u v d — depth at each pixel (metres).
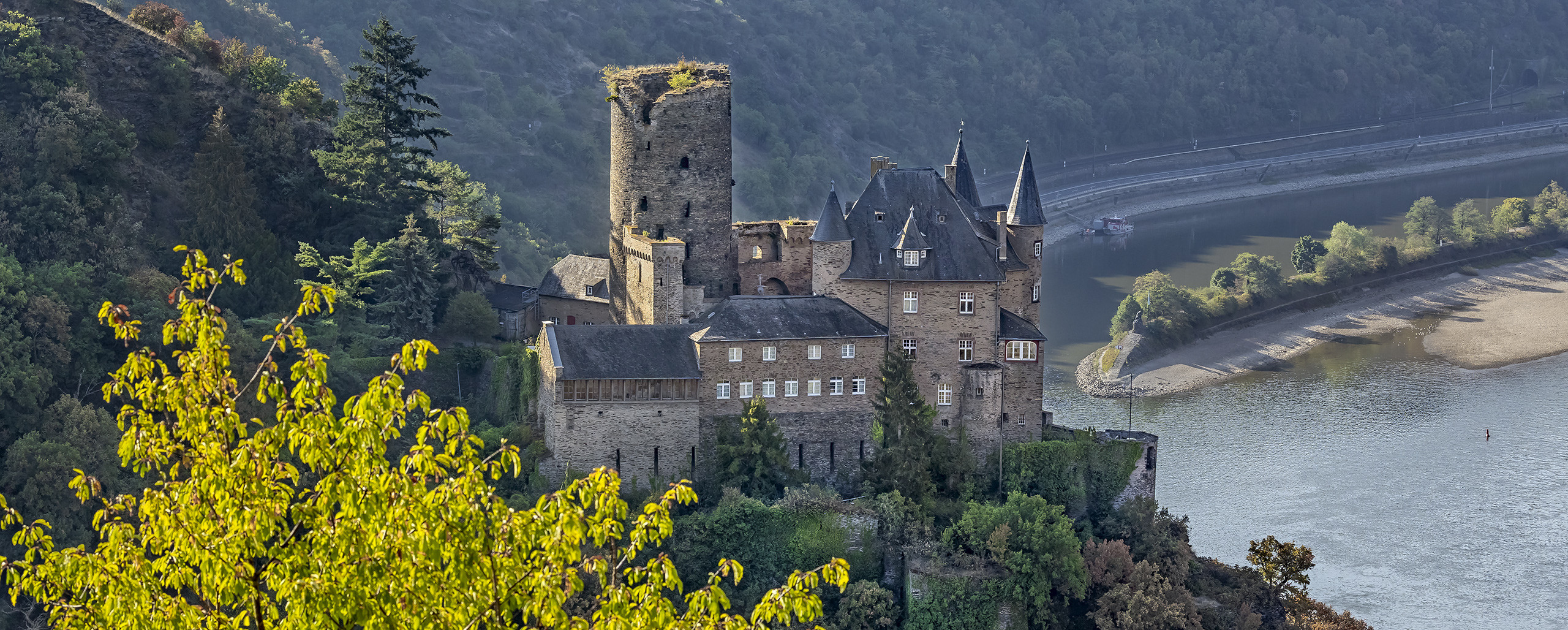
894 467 190.62
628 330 189.75
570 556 64.31
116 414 189.00
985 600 181.00
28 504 163.88
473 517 63.94
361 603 62.91
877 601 180.62
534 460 183.62
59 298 187.75
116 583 64.25
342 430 63.81
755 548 182.75
